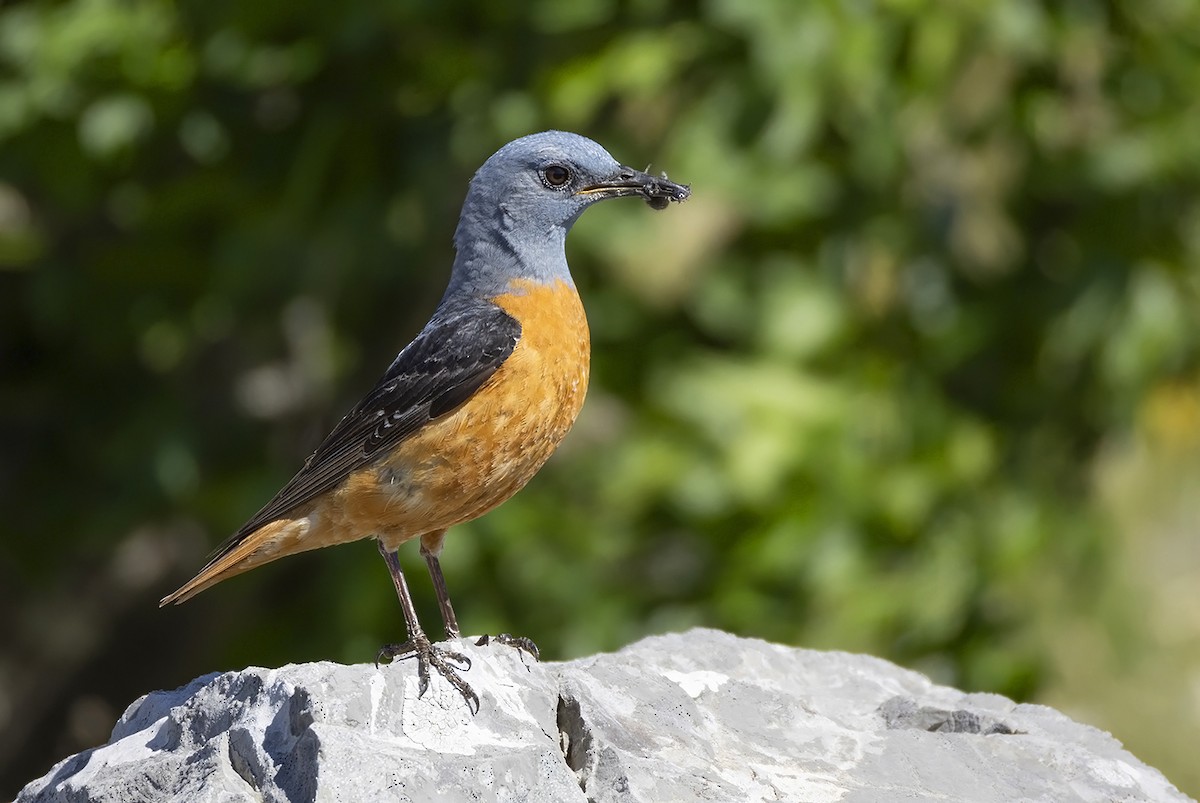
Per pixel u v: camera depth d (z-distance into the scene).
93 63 13.61
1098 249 14.37
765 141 13.30
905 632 14.04
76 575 16.75
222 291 13.95
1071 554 15.23
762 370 13.53
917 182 14.44
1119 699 15.84
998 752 8.28
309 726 7.14
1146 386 14.89
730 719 8.28
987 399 15.05
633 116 14.04
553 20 13.10
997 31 13.32
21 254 14.77
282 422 15.30
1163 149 14.08
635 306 14.40
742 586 13.55
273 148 14.14
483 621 13.32
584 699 7.93
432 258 14.21
